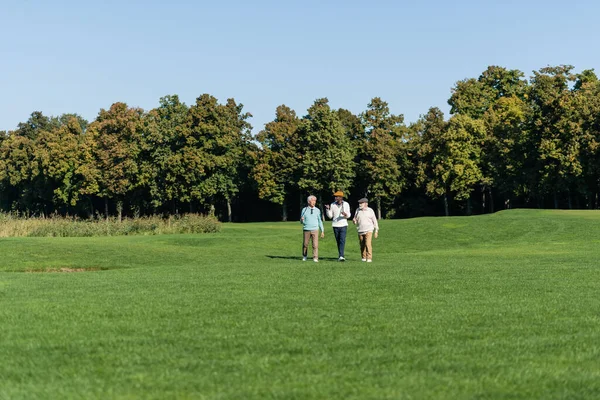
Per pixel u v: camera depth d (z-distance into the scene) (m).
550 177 64.00
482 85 80.62
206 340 7.05
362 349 6.56
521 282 12.39
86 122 125.56
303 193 78.81
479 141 71.31
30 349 6.66
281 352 6.44
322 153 72.69
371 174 74.88
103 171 79.69
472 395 4.92
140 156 77.81
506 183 68.44
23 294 11.02
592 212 46.03
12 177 93.44
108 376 5.58
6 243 24.66
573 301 9.84
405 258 20.92
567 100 63.66
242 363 6.00
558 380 5.36
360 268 16.11
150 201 79.12
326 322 8.09
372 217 20.22
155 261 22.42
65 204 90.94
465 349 6.54
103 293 11.09
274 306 9.45
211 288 11.70
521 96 80.06
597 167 61.66
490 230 37.84
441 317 8.44
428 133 74.44
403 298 10.27
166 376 5.55
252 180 80.62
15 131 105.88
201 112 74.31
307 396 4.92
